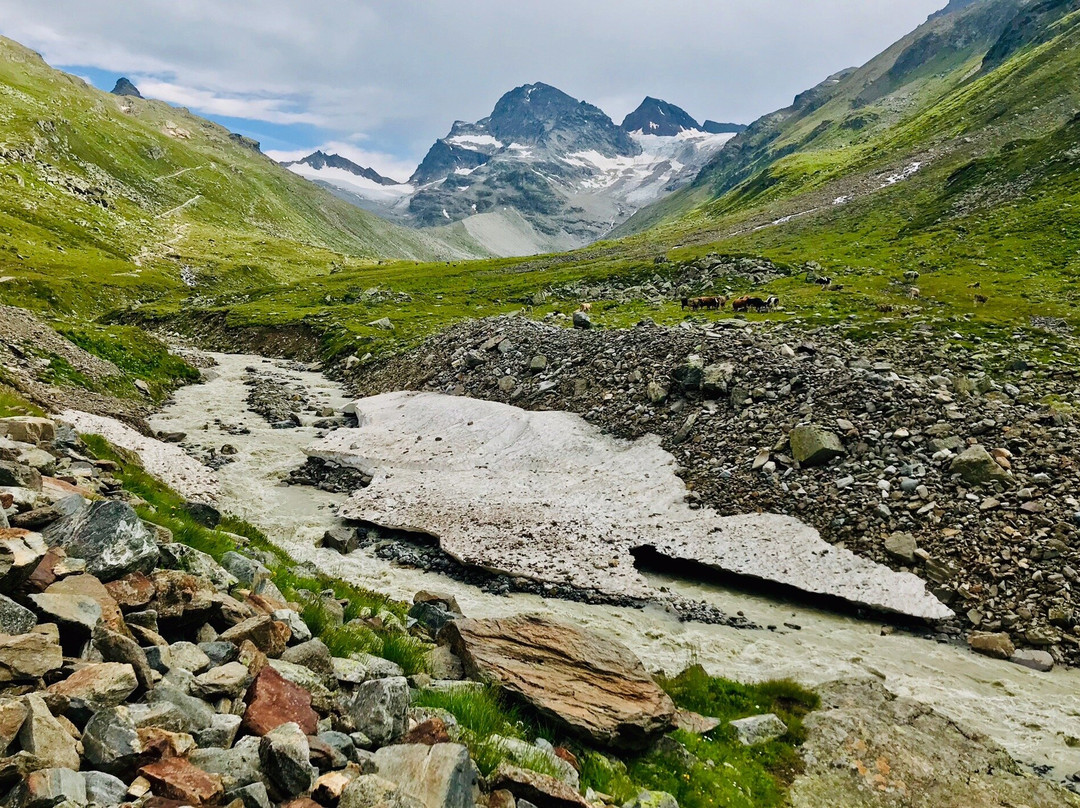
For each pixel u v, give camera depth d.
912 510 25.11
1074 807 12.80
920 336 48.03
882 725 14.89
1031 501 23.86
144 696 6.59
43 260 136.50
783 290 75.25
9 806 4.47
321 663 9.31
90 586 7.72
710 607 22.30
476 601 21.72
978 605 21.25
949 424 28.72
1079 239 80.31
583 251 167.62
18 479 10.38
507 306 93.12
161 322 106.56
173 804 5.08
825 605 22.59
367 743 7.67
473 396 46.94
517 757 9.00
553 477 32.19
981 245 87.94
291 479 33.78
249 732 6.75
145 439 33.69
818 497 27.17
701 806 10.70
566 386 43.44
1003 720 16.03
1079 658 18.86
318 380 65.50
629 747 11.59
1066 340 46.75
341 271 193.38
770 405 33.84
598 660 13.20
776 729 14.24
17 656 5.88
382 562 24.88
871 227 118.56
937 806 12.48
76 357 44.12
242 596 10.98
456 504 28.92
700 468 31.22
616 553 25.02
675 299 82.69
